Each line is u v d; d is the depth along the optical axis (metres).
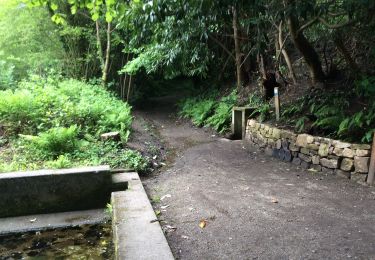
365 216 4.23
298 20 7.23
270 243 3.65
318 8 5.68
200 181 5.86
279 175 6.07
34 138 6.63
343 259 3.29
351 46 8.13
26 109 7.96
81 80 14.62
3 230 4.82
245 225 4.09
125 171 6.26
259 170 6.45
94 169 5.59
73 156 6.60
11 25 13.16
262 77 10.03
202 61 12.01
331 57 8.23
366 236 3.72
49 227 4.92
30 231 4.81
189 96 15.29
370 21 6.35
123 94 16.06
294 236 3.78
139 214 4.28
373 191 5.00
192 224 4.18
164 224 4.21
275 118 8.19
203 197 5.08
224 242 3.71
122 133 8.12
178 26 8.12
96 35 14.94
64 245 4.38
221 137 9.83
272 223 4.12
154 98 18.98
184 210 4.63
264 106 8.81
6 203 5.24
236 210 4.55
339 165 5.76
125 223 4.00
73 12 4.64
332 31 7.33
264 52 10.41
